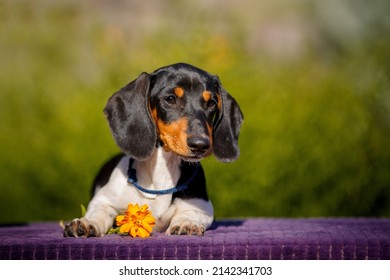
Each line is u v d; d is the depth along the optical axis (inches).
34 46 561.6
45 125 355.6
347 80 383.9
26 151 353.1
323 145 342.6
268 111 343.6
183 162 218.8
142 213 201.8
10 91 417.7
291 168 338.0
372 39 608.4
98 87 369.7
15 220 352.2
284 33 702.5
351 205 347.3
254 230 225.9
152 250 190.7
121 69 378.0
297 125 342.3
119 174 220.1
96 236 203.2
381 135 360.2
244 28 476.7
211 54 374.6
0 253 190.7
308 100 352.2
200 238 198.5
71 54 568.7
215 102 214.2
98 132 346.9
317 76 377.4
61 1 608.7
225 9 673.6
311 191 340.2
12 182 352.2
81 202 345.4
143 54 396.8
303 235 207.5
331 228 233.3
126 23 639.1
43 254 190.4
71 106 356.5
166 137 206.5
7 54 542.9
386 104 374.3
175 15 631.2
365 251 195.9
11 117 387.2
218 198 335.6
